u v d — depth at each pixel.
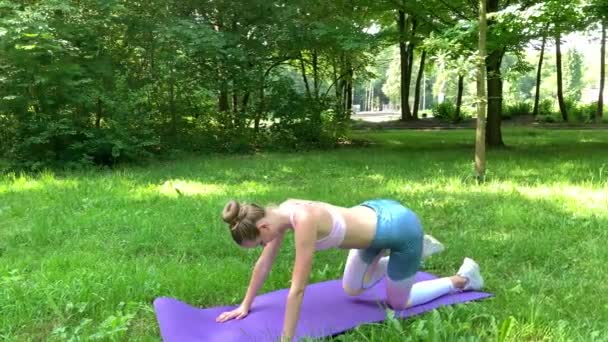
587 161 10.54
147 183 8.73
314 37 14.52
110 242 5.37
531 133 20.75
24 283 4.07
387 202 3.44
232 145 14.20
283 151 14.56
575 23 11.94
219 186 8.52
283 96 15.25
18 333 3.44
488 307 3.63
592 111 28.52
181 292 4.04
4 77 10.12
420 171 9.73
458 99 27.31
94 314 3.69
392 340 3.09
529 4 11.59
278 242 3.45
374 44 13.41
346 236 3.13
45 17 10.09
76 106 11.27
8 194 7.73
